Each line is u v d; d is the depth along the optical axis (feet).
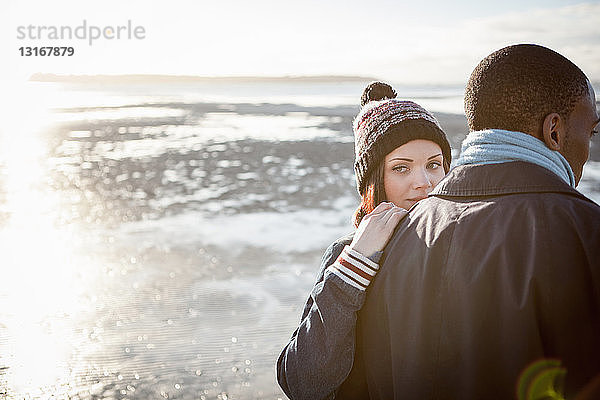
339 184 50.29
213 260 28.55
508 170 4.08
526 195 3.95
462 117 128.06
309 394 4.71
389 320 4.34
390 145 5.48
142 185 51.24
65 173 58.85
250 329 20.17
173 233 34.27
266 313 21.62
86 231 35.40
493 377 3.79
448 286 4.01
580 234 3.65
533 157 4.06
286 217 38.24
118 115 156.56
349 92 464.24
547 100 4.03
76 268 27.84
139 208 41.68
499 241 3.85
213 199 44.55
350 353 4.65
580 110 4.11
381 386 4.50
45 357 18.22
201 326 20.48
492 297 3.80
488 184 4.12
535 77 4.04
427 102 226.17
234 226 35.73
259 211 40.14
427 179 5.48
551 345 3.59
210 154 71.92
